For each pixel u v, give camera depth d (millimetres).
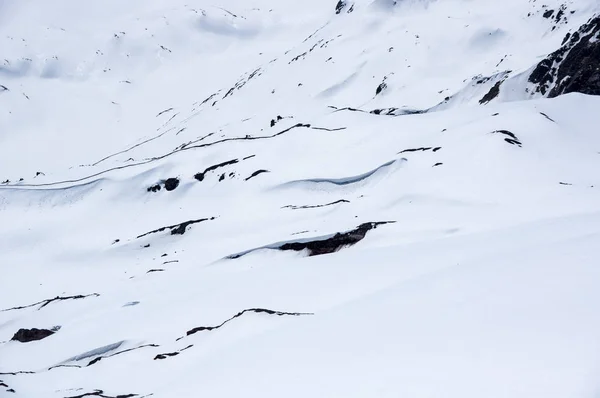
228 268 53562
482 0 186250
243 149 97000
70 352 40000
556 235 25906
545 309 14398
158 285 54188
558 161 52688
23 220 99188
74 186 103500
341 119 97938
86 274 80062
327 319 22578
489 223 40594
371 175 71312
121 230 90812
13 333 53219
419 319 17719
